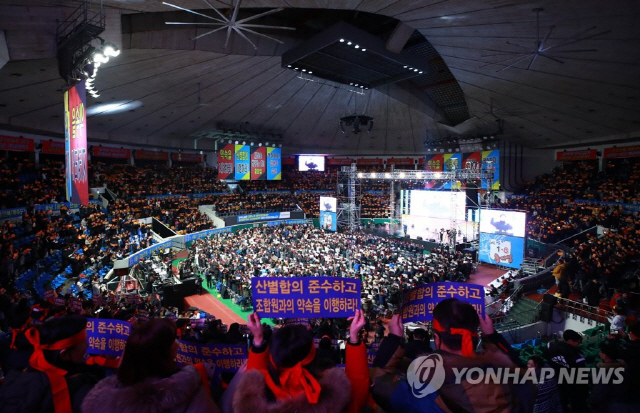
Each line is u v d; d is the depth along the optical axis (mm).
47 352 2232
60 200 30625
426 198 38719
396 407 2158
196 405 1872
